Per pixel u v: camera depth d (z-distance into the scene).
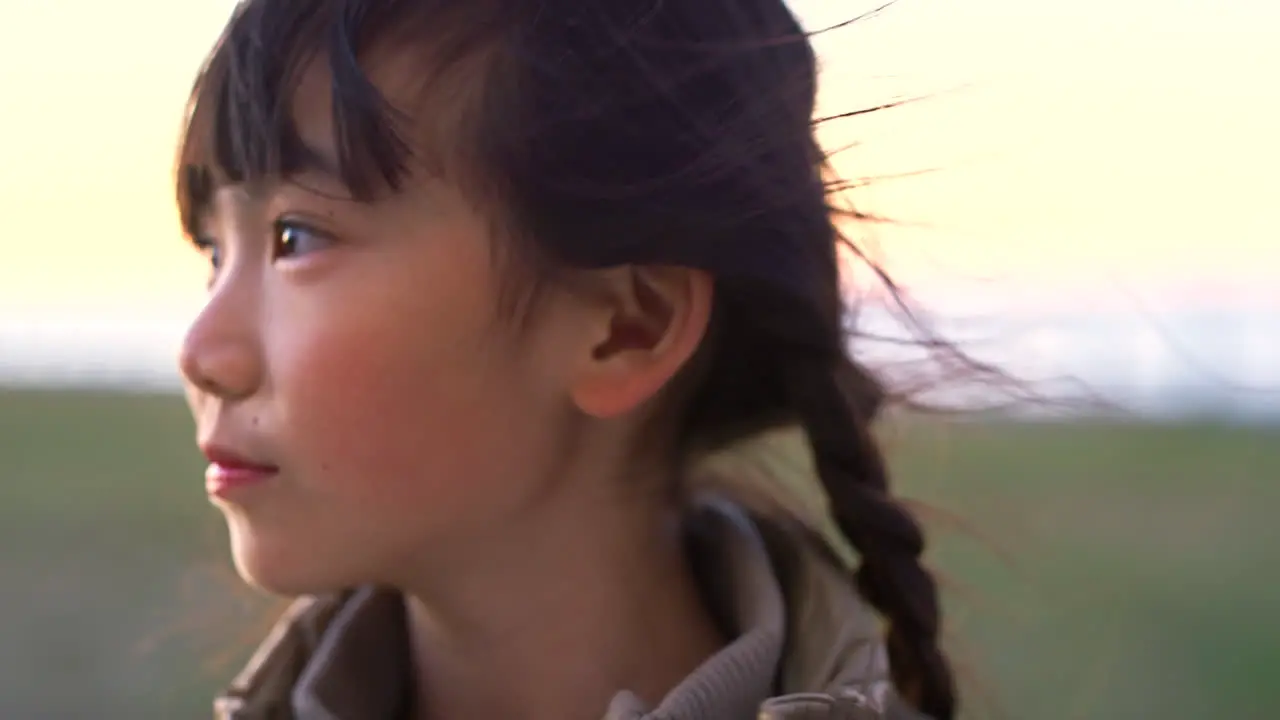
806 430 0.94
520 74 0.77
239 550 0.79
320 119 0.76
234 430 0.78
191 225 0.85
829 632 0.87
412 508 0.77
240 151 0.77
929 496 1.68
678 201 0.79
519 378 0.79
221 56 0.80
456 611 0.85
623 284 0.80
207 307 0.78
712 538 0.97
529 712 0.86
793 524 1.01
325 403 0.75
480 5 0.78
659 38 0.80
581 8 0.79
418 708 0.93
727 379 0.91
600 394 0.80
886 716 0.79
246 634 1.53
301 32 0.77
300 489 0.77
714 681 0.79
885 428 1.12
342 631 0.91
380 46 0.77
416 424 0.76
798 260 0.85
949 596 1.48
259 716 0.91
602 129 0.77
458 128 0.76
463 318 0.76
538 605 0.85
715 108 0.81
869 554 0.95
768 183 0.83
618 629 0.87
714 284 0.82
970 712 1.39
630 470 0.87
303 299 0.76
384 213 0.76
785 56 0.87
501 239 0.76
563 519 0.84
